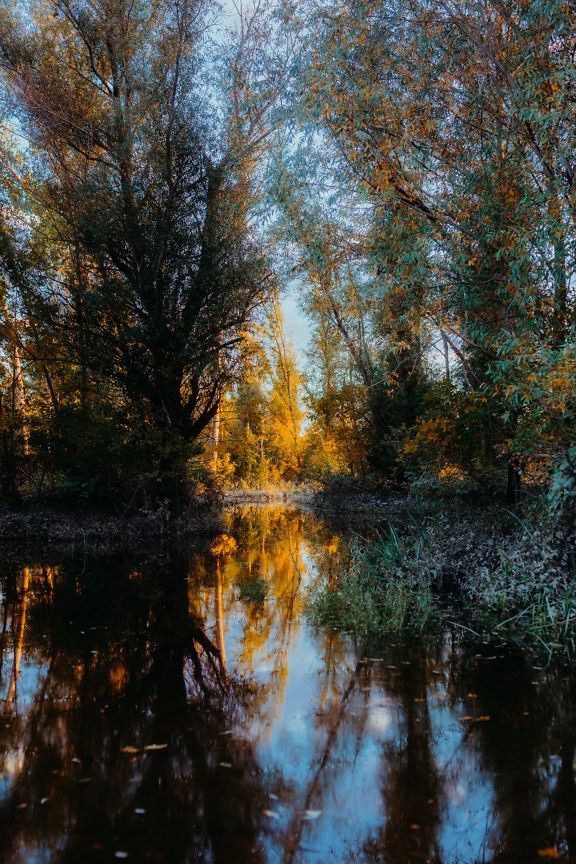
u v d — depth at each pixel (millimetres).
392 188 7684
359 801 2982
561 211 6453
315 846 2617
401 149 7812
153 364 14492
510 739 3619
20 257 14211
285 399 36656
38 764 3383
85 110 15219
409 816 2857
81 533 13742
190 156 14344
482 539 8492
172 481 15484
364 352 21125
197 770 3305
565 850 2588
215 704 4293
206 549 12453
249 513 21797
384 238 8367
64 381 15016
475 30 7820
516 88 7102
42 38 15234
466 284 7965
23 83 14562
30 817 2852
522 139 7270
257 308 15805
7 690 4598
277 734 3770
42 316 14094
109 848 2619
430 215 7984
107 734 3785
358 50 8086
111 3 14617
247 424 36219
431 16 8047
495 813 2859
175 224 14266
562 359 5703
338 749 3547
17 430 14602
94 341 14344
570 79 6262
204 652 5523
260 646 5660
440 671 4828
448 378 12602
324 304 14727
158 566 10383
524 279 6891
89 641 5949
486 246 7598
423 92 8297
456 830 2730
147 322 14000
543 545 6652
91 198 13695
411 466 14656
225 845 2637
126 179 13984
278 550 12203
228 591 8219
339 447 22234
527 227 7070
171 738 3727
